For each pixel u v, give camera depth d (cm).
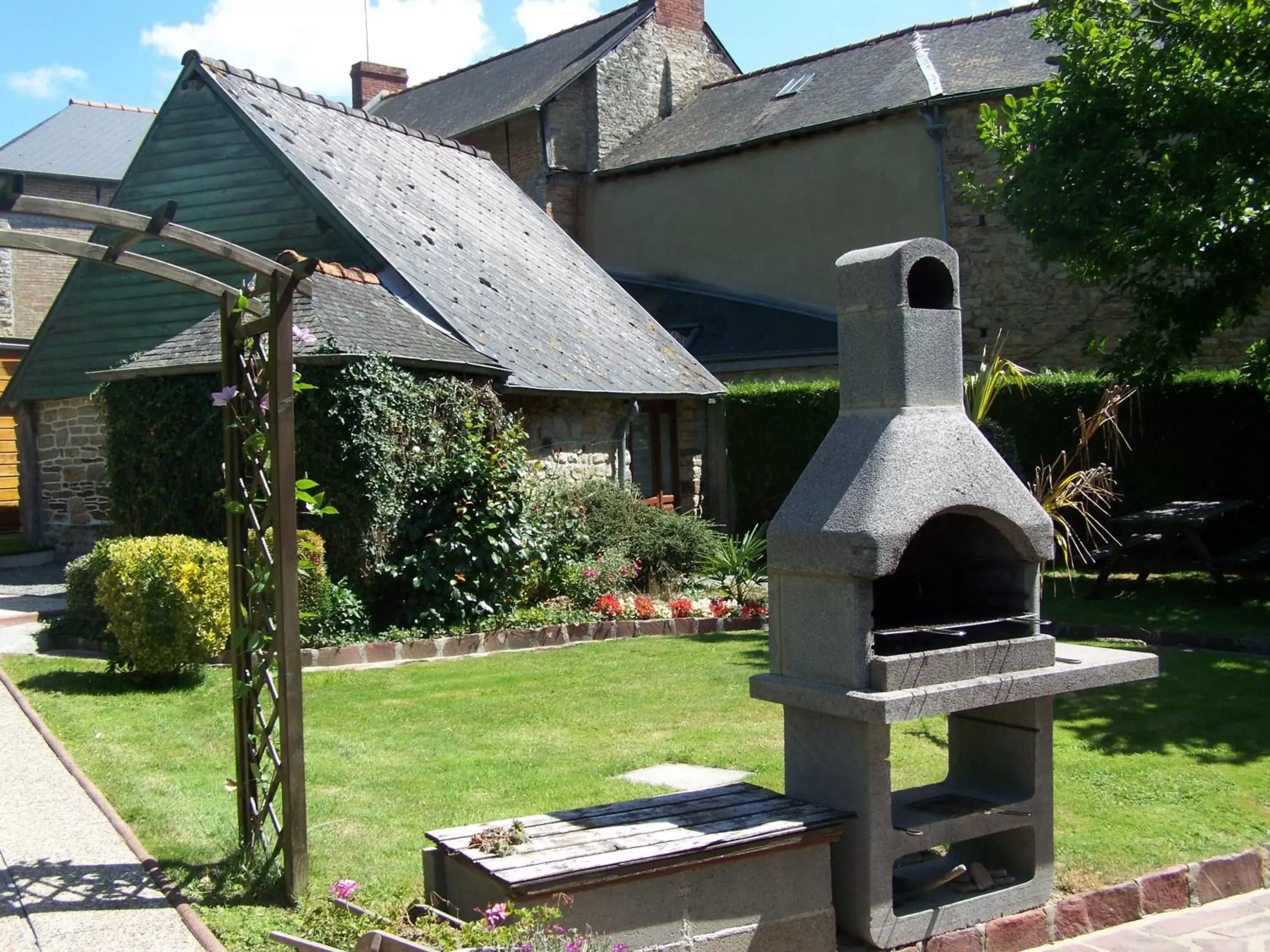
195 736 707
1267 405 1488
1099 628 1087
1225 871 552
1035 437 1572
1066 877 524
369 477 1097
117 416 1210
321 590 1016
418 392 1166
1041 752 498
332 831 528
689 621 1200
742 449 1781
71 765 625
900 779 633
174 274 473
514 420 1323
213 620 831
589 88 2569
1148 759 681
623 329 1792
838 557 443
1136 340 1277
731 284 2319
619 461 1592
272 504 454
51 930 415
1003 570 495
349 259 1448
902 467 446
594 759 665
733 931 421
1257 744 710
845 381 486
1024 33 2095
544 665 992
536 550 1187
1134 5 1319
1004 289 1933
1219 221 1148
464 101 2869
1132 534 1518
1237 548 1384
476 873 400
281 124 1562
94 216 423
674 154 2372
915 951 459
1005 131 1441
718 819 442
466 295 1491
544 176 2520
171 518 1183
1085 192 1184
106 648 884
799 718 480
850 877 457
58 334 1514
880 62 2255
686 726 750
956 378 479
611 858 394
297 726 452
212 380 1159
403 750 689
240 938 410
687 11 2738
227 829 528
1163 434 1527
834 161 2134
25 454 1559
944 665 446
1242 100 1123
